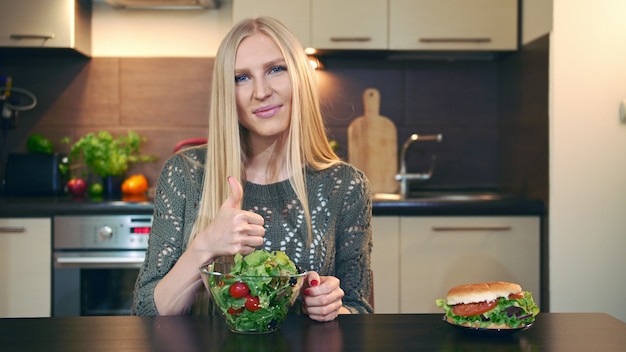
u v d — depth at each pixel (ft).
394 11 10.41
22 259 9.41
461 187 11.70
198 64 11.44
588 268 9.51
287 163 5.22
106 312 9.54
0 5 10.12
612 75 9.38
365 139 11.29
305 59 5.19
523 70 10.41
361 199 5.41
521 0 10.48
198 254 4.34
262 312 3.70
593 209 9.46
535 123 9.95
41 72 11.30
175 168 5.37
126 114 11.42
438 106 11.66
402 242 9.67
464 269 9.70
